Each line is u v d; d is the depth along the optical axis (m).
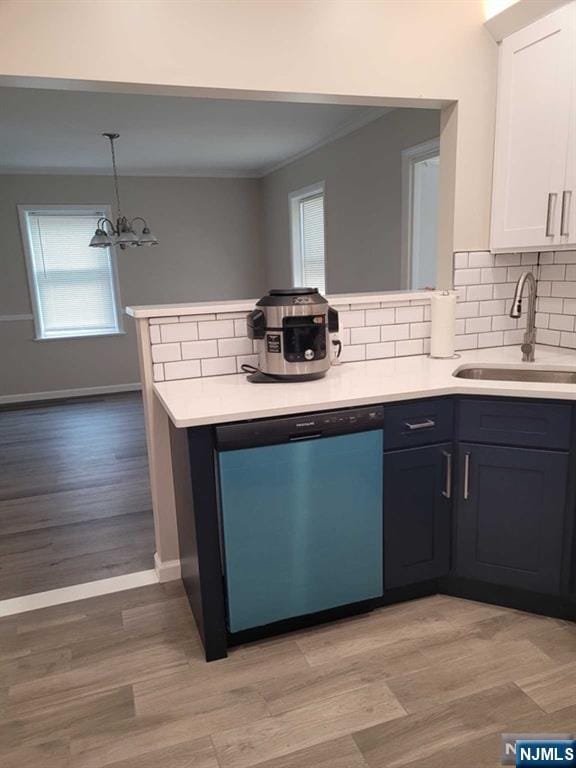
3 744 1.63
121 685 1.84
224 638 1.95
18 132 4.50
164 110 4.00
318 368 2.13
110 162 5.87
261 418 1.81
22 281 6.19
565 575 2.04
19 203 6.05
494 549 2.14
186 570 2.26
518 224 2.47
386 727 1.64
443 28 2.38
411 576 2.17
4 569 2.62
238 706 1.73
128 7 1.98
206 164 6.25
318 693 1.78
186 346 2.26
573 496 1.98
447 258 2.67
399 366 2.44
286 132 4.79
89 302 6.55
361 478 1.99
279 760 1.54
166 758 1.56
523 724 1.63
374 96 2.35
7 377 6.30
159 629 2.13
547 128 2.27
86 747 1.61
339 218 5.03
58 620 2.21
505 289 2.76
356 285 4.86
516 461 2.03
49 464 4.14
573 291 2.59
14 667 1.94
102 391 6.67
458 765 1.51
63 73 1.95
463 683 1.80
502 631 2.05
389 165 4.16
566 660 1.89
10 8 1.87
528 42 2.30
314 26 2.21
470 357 2.58
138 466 4.04
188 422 1.72
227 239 6.94
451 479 2.14
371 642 2.01
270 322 2.07
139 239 5.06
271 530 1.90
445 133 2.58
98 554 2.74
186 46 2.07
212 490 1.83
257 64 2.16
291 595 1.99
